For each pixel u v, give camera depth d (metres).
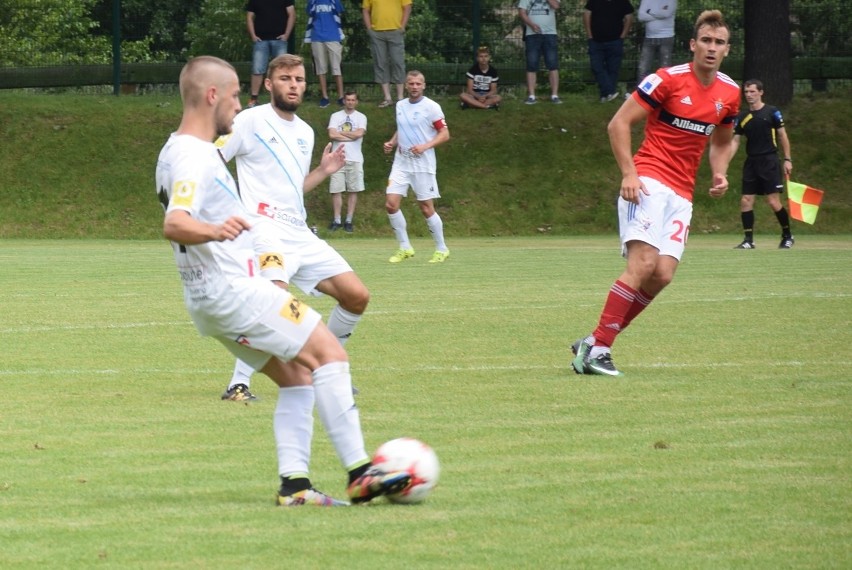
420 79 47.44
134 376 22.28
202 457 15.66
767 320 30.14
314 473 14.97
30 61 90.94
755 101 54.88
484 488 13.93
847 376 21.94
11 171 71.19
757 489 13.82
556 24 78.94
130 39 82.31
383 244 62.38
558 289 38.28
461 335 27.81
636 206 22.36
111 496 13.61
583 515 12.74
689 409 18.84
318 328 13.27
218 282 13.04
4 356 24.64
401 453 13.14
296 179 21.59
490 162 73.81
